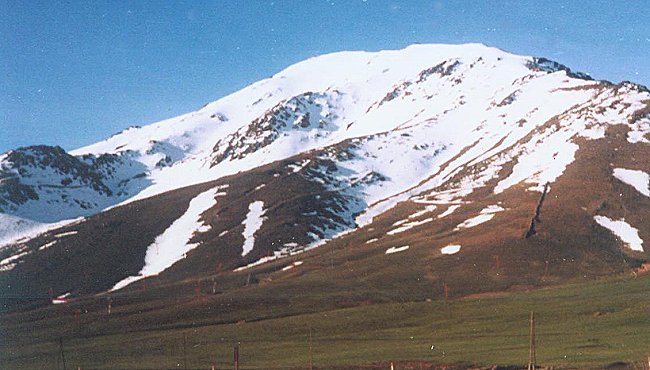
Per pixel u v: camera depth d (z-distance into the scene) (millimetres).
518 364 86625
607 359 85250
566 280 153375
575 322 111125
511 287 152125
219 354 113312
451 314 127375
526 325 112688
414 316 129125
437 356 95375
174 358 113250
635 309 116375
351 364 95188
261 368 97562
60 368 113750
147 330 142125
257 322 139000
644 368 79688
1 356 128125
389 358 96938
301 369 94875
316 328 127062
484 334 108938
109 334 141625
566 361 85750
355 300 153500
